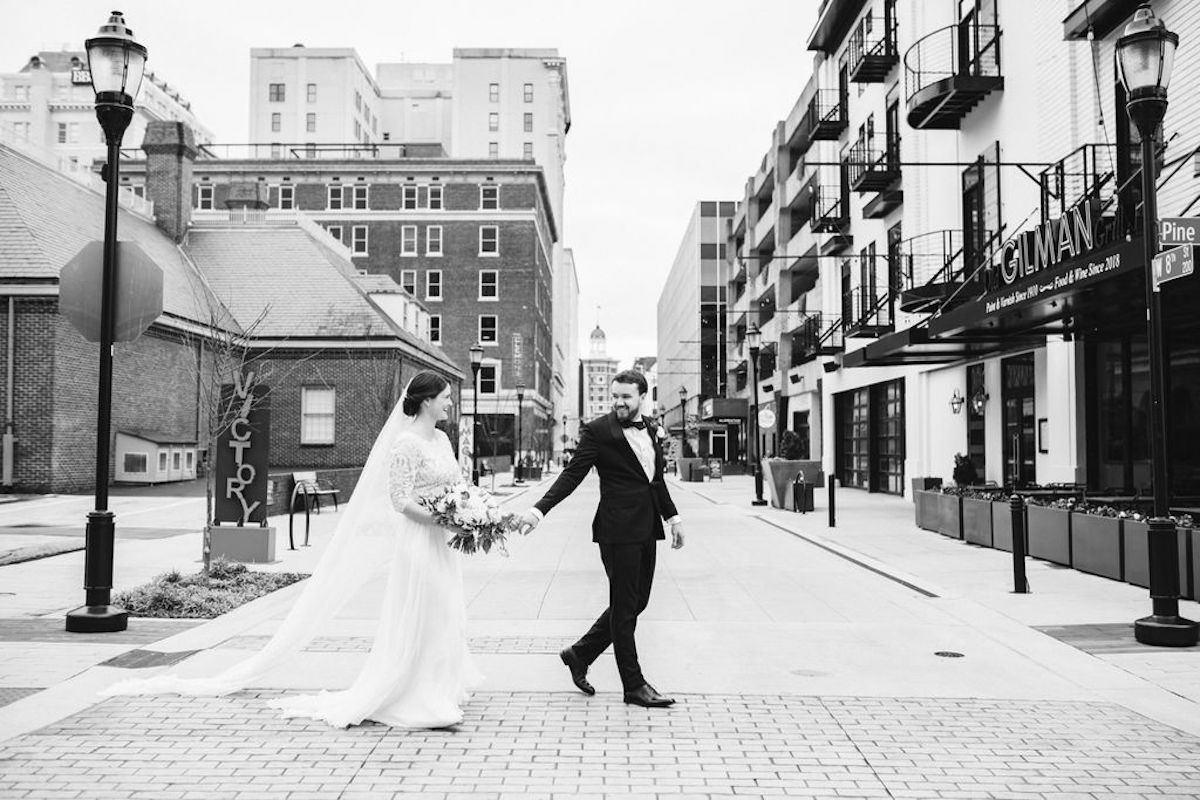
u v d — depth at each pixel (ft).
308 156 302.25
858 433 104.42
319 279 113.19
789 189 144.66
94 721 16.94
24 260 77.20
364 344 105.29
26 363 76.59
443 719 16.52
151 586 29.04
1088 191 49.01
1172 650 23.20
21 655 21.95
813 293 129.08
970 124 66.23
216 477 40.83
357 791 13.55
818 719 17.39
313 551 43.06
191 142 121.90
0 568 36.40
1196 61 41.96
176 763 14.70
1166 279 23.79
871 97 94.84
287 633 19.04
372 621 26.61
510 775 14.25
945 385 73.72
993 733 16.61
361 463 104.78
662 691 19.35
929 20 73.20
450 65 361.30
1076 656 22.53
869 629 25.93
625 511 18.13
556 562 40.93
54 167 98.78
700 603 30.30
